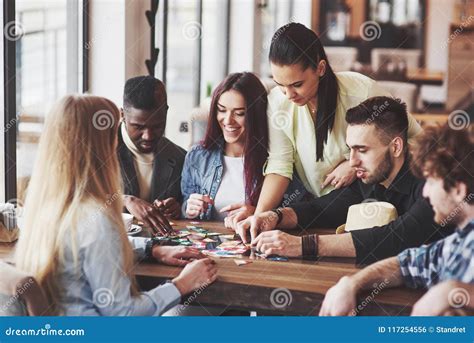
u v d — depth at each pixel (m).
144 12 3.91
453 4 6.25
